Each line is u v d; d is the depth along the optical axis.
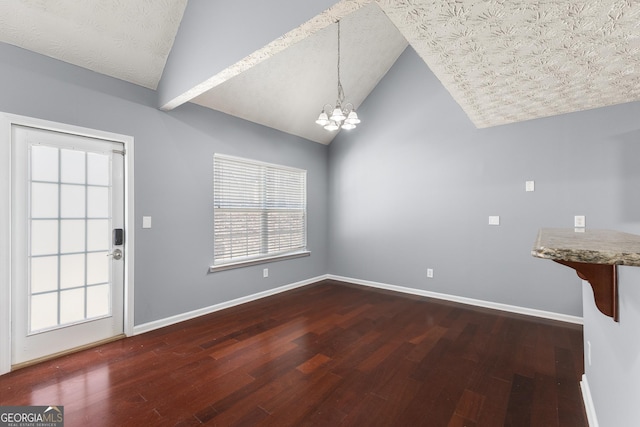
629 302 0.97
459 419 1.70
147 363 2.31
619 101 2.79
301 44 3.37
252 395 1.91
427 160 4.07
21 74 2.21
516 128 3.43
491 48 1.89
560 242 0.85
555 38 1.77
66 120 2.41
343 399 1.88
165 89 2.87
